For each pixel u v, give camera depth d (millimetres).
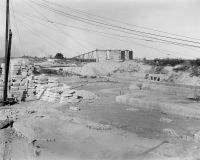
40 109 22406
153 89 32938
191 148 12742
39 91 27766
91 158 11664
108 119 18672
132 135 15008
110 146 13227
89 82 44812
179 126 16812
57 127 16844
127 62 65688
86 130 16125
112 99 27375
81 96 27359
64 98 25453
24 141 14398
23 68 36750
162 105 21469
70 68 64000
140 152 12266
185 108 19859
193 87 32531
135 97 25250
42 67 59094
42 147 13219
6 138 14969
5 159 11852
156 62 58625
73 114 20281
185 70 47844
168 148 12742
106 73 62406
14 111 21375
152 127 16594
